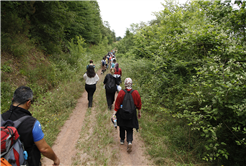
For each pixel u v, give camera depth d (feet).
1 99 13.93
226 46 11.02
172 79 17.10
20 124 4.58
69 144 11.25
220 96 8.34
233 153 8.79
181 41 14.07
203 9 15.87
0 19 19.57
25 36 23.40
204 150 9.59
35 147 4.99
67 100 18.08
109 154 10.10
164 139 11.34
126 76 27.78
